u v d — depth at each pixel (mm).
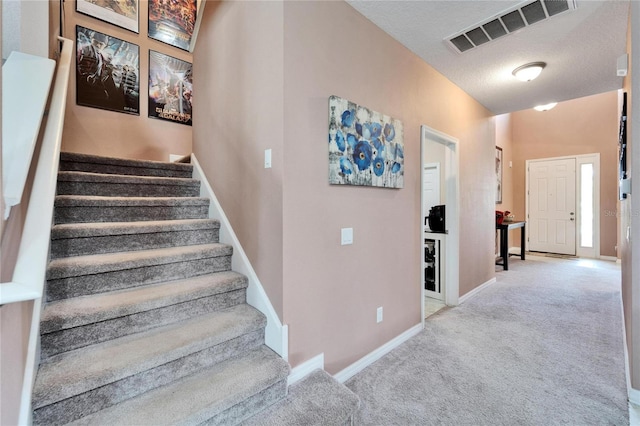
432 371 2139
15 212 1040
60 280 1567
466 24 2285
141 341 1500
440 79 3098
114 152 3668
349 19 2059
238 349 1697
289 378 1712
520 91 3576
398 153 2441
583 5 2084
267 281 1818
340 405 1540
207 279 1950
